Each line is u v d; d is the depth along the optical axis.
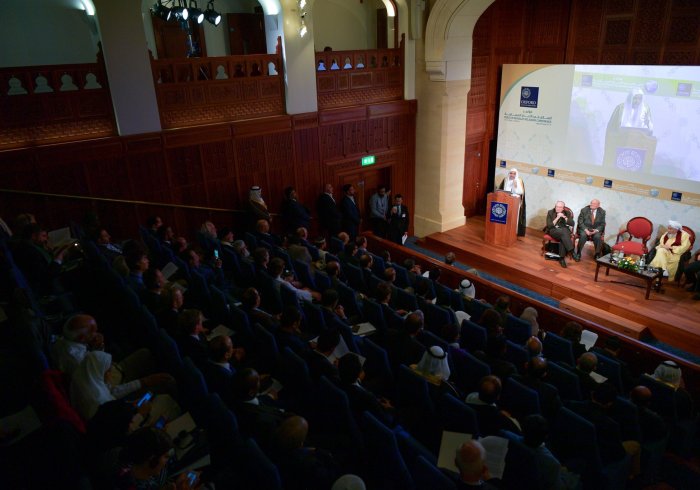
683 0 8.86
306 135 9.71
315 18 11.63
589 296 8.51
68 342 3.60
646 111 9.11
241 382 3.31
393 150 11.14
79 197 7.52
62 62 9.65
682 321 7.64
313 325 5.17
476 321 6.01
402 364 4.25
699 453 4.76
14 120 6.94
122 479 2.68
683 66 8.52
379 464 3.12
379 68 10.47
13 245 5.33
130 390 3.73
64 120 7.31
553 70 10.27
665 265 8.77
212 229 7.63
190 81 8.24
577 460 3.61
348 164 10.52
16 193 7.02
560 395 4.52
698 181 8.66
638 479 4.22
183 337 4.17
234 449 2.98
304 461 2.81
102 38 7.30
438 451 3.74
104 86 7.54
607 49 10.09
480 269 10.26
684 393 4.64
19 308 3.96
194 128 8.35
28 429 3.09
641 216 9.55
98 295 5.37
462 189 11.76
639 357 5.79
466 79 10.73
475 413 3.40
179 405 3.75
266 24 9.18
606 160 9.84
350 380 3.65
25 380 3.53
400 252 8.92
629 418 3.98
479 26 10.98
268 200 9.61
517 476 3.14
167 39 10.47
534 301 6.85
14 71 6.82
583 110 9.98
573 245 9.68
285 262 6.93
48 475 2.66
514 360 4.88
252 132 8.99
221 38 11.05
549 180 10.88
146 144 7.97
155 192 8.29
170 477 3.00
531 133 10.92
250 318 4.94
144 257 5.50
